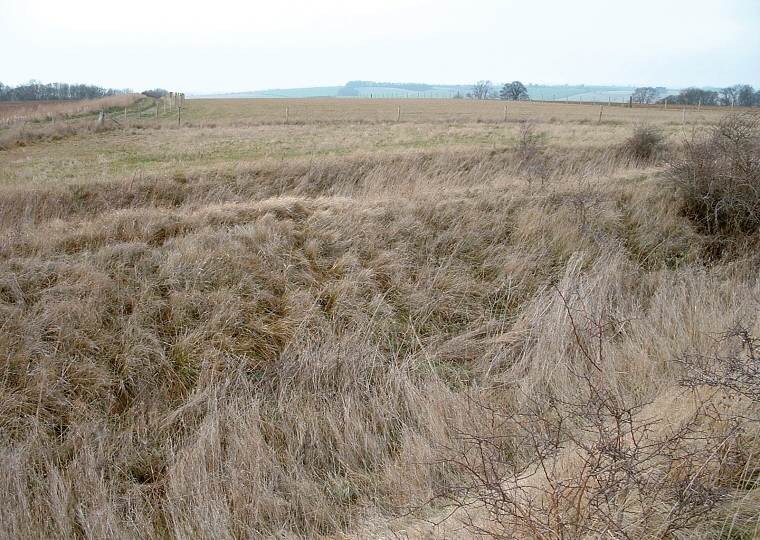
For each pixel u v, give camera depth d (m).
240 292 6.96
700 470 2.87
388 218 8.83
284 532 3.90
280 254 7.71
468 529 3.04
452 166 13.73
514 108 47.56
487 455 3.78
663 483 2.87
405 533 3.44
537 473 3.49
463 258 8.44
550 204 9.67
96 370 5.68
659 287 7.27
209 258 7.29
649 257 8.77
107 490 4.45
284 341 6.46
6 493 4.20
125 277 6.93
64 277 6.78
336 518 4.06
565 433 3.34
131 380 5.73
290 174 12.67
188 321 6.47
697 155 9.76
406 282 7.67
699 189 9.51
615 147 15.38
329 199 9.64
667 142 15.39
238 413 5.23
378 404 5.28
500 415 4.30
